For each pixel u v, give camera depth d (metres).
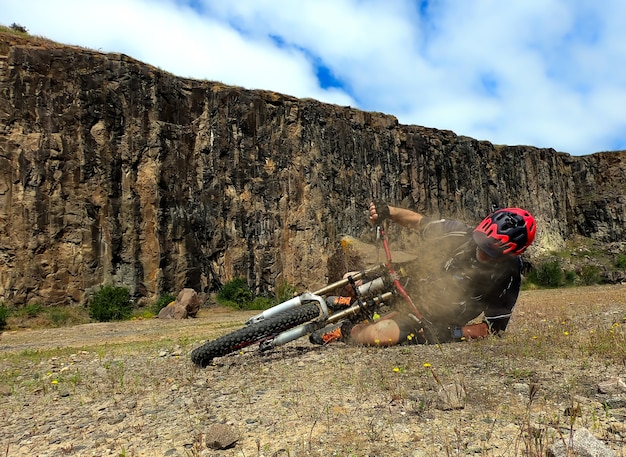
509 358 4.10
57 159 22.97
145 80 26.03
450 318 4.87
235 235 28.64
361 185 35.62
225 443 2.47
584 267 50.84
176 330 13.74
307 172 32.41
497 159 49.75
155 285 24.72
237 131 29.78
